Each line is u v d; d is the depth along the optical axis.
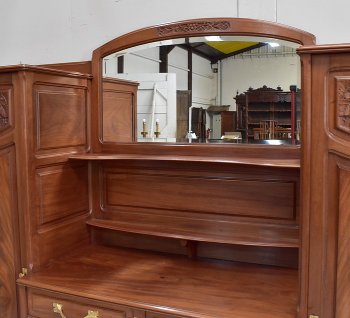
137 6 2.20
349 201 1.38
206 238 1.98
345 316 1.41
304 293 1.46
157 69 2.15
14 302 2.00
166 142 2.15
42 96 1.98
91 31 2.33
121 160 2.18
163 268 2.01
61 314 1.84
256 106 1.98
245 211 2.01
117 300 1.70
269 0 1.94
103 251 2.23
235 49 1.99
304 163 1.42
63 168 2.14
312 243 1.43
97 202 2.33
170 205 2.16
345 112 1.35
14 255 1.99
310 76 1.38
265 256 2.04
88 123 2.29
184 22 2.06
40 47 2.47
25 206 1.93
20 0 2.50
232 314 1.57
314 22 1.87
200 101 2.07
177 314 1.60
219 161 1.88
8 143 1.94
